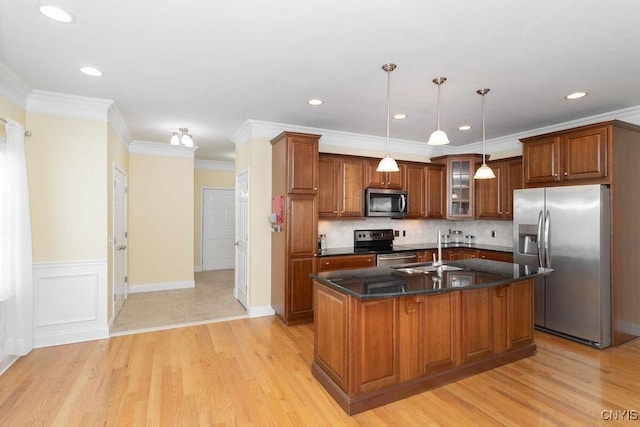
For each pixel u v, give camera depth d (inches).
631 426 79.8
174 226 225.3
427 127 176.4
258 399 92.2
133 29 82.4
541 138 148.4
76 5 72.4
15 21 78.4
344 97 130.6
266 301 170.2
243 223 183.9
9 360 112.9
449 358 100.7
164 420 82.4
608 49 91.1
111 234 147.9
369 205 184.5
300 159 154.8
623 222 131.6
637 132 136.6
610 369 109.1
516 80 113.0
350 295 85.3
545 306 142.7
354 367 86.1
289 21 78.7
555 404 89.4
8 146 109.3
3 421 81.5
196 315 167.3
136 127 176.7
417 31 82.7
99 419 82.6
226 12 75.2
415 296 93.8
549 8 72.7
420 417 84.3
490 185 195.2
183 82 115.7
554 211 139.6
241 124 171.6
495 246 201.0
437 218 208.8
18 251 114.3
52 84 117.1
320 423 82.0
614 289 128.6
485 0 70.1
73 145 130.6
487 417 84.0
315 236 158.9
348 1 70.8
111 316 148.0
